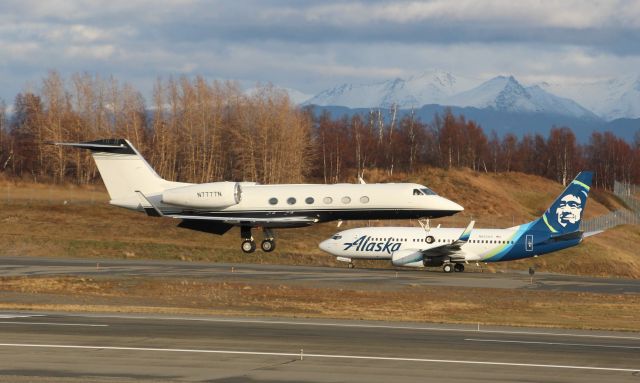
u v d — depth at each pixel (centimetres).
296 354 7162
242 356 7038
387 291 13150
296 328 8838
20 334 8038
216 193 16412
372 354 7244
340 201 16400
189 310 10400
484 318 10694
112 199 16900
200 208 16612
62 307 10381
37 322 8956
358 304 11806
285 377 6241
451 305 11975
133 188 16850
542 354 7450
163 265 16950
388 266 18862
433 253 17238
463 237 16850
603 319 10925
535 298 12925
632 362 7138
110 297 11962
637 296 13425
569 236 17325
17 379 6006
